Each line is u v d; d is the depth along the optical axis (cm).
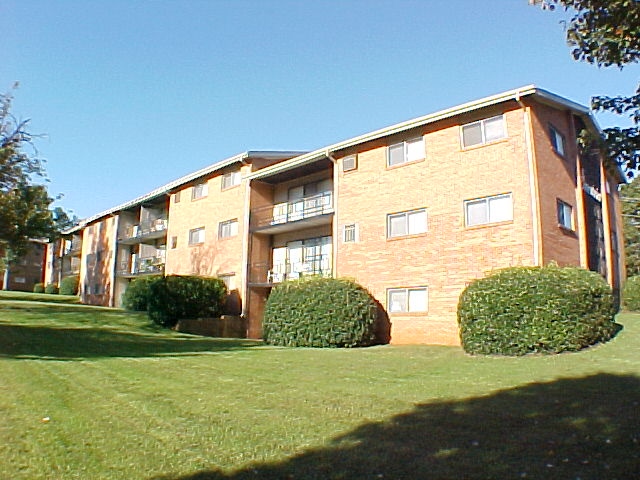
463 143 1723
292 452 564
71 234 4775
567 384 873
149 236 3300
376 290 1870
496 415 691
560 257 1606
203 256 2706
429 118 1780
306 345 1742
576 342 1255
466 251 1653
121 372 1039
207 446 584
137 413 717
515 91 1591
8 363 1098
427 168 1797
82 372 1024
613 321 1391
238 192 2566
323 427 653
